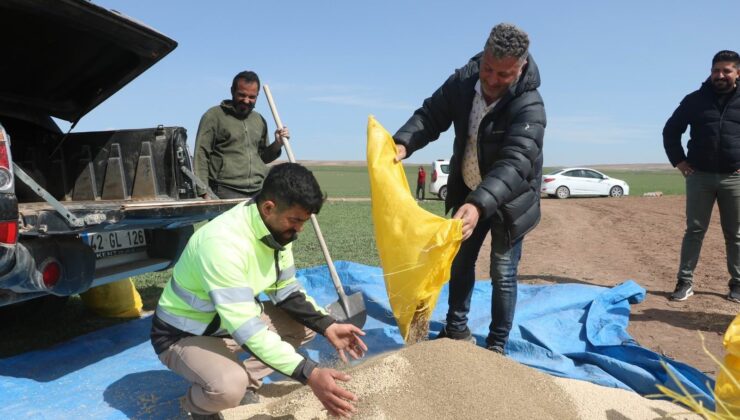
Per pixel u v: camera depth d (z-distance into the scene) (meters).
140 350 4.43
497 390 2.89
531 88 3.60
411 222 3.24
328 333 3.18
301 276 6.42
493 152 3.72
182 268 2.83
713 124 5.65
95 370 4.01
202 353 2.82
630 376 3.70
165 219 4.18
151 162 5.15
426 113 4.05
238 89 5.55
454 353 3.04
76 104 5.55
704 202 5.86
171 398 3.56
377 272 6.25
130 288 5.63
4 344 4.73
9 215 3.23
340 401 2.55
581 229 14.25
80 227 3.55
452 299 4.21
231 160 5.65
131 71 5.02
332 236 12.85
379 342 4.54
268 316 3.35
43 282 3.45
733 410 2.66
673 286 6.78
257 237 2.74
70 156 5.41
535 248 10.63
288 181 2.57
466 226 3.17
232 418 3.11
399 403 2.74
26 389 3.67
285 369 2.62
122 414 3.36
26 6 3.91
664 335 4.80
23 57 4.84
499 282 3.90
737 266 5.95
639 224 15.44
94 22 4.24
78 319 5.45
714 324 5.11
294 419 2.97
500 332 3.97
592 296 5.44
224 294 2.64
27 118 5.36
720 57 5.46
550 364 3.97
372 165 3.54
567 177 29.98
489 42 3.34
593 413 3.07
